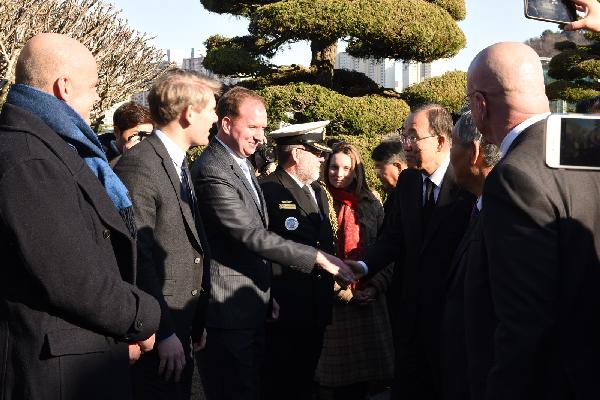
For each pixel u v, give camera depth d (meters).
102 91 17.64
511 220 2.09
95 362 2.32
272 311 4.12
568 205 2.08
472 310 2.34
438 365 3.49
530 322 2.04
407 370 3.63
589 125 1.95
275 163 6.23
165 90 3.30
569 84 16.39
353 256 4.96
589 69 16.09
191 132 3.35
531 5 2.13
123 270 2.53
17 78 2.46
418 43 11.30
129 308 2.30
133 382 3.19
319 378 4.95
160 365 3.05
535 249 2.05
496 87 2.29
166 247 3.20
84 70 2.48
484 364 2.29
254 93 3.87
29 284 2.21
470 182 3.01
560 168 1.95
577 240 2.08
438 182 3.62
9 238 2.16
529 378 2.06
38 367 2.21
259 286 3.80
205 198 3.69
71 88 2.46
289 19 10.95
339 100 11.23
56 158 2.26
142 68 18.58
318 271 4.30
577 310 2.10
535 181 2.08
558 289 2.09
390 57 12.16
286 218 4.27
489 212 2.15
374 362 4.99
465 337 2.53
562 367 2.09
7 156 2.17
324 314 4.33
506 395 2.08
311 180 4.38
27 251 2.11
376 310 5.03
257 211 3.85
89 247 2.22
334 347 4.90
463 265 2.68
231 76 12.80
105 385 2.34
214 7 12.73
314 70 12.70
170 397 3.21
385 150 5.25
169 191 3.21
